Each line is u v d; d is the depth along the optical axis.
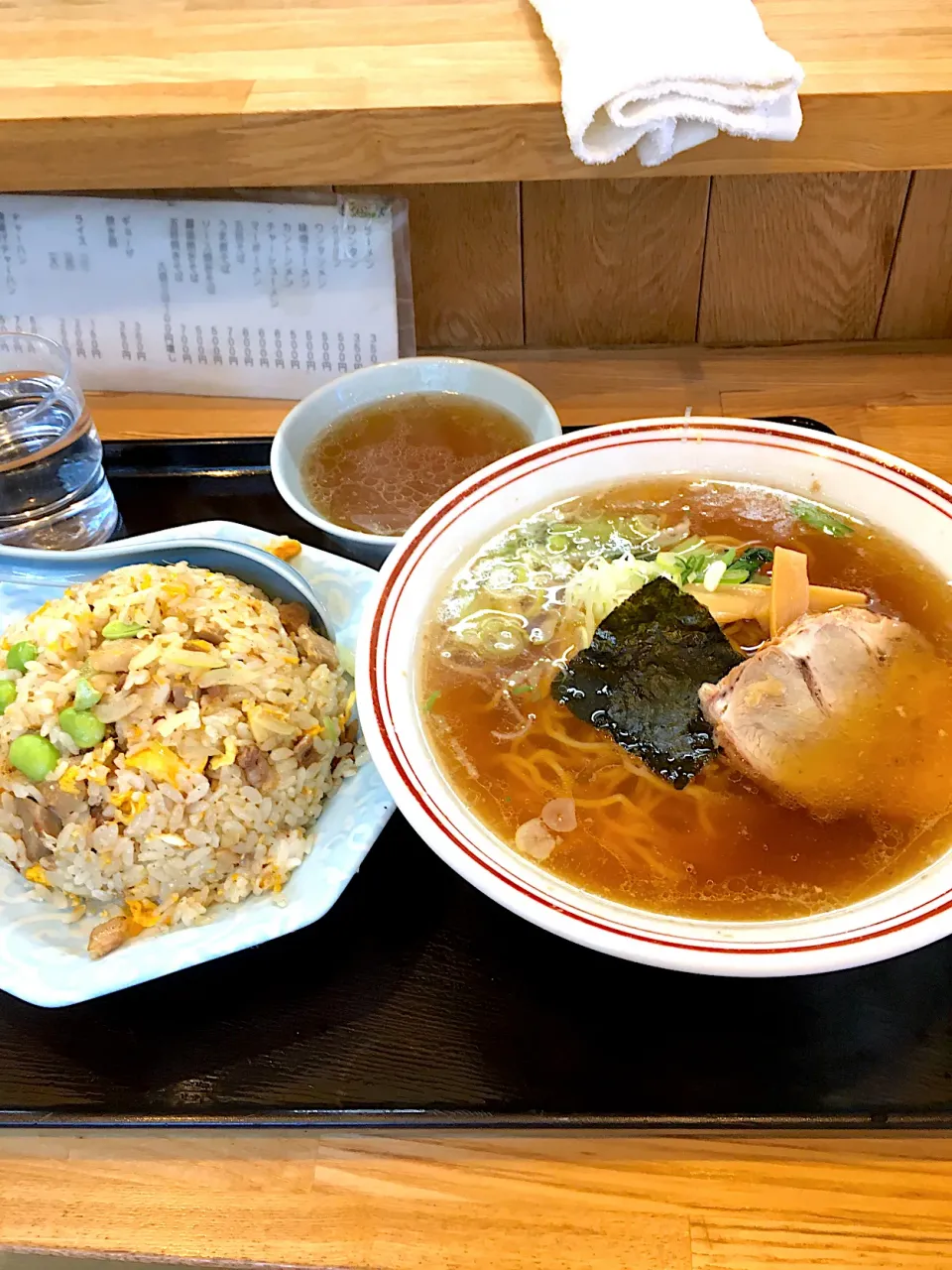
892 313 0.51
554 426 0.41
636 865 0.28
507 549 0.35
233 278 0.46
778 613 0.32
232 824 0.30
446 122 0.36
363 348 0.48
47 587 0.37
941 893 0.24
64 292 0.48
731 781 0.30
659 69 0.33
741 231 0.47
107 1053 0.28
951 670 0.30
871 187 0.45
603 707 0.31
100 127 0.36
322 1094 0.27
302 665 0.33
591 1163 0.27
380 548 0.38
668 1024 0.28
